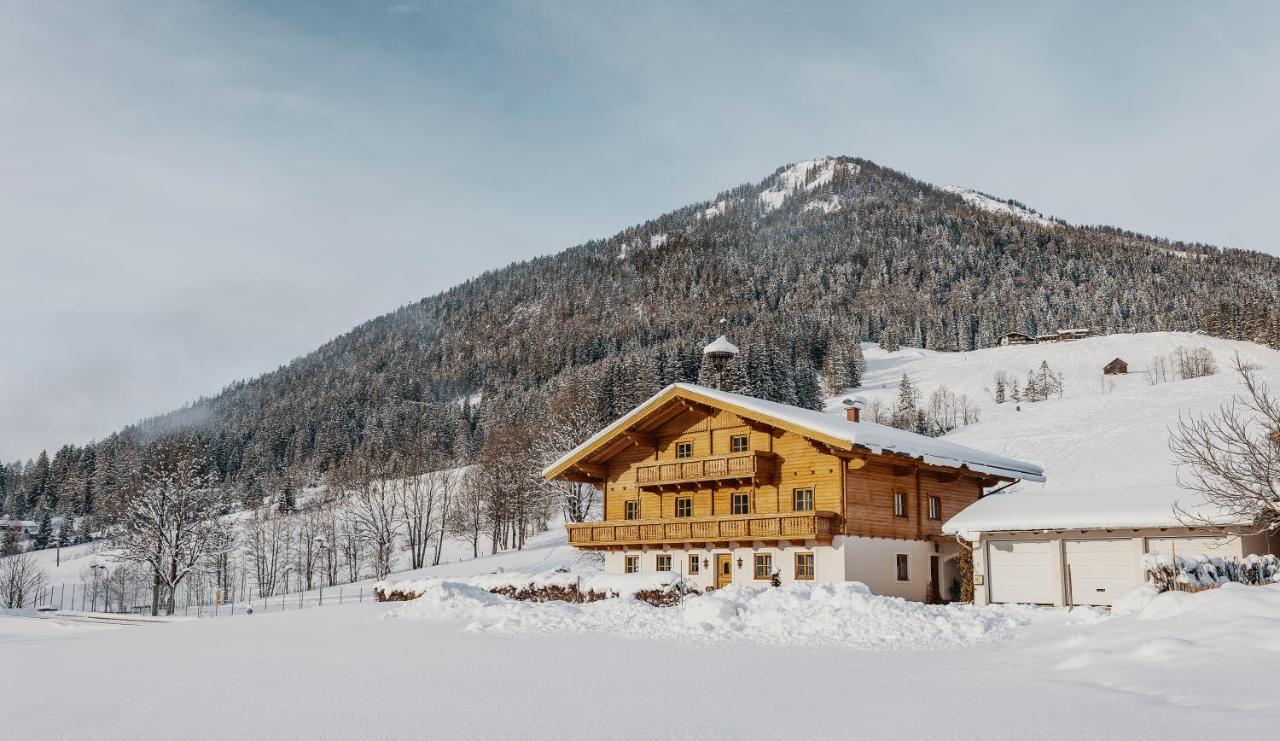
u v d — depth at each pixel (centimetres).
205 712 1135
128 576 9019
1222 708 835
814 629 1862
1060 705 916
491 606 2597
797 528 3644
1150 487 3306
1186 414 9525
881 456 3669
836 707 1006
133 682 1476
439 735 928
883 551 3806
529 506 8962
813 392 14562
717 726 927
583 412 8419
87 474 19600
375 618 2616
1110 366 19362
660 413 4281
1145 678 1011
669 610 2209
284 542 10906
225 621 2983
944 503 4219
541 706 1073
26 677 1619
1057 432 10144
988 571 3353
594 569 6197
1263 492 2127
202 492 7006
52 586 11750
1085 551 3161
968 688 1076
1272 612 1273
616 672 1353
